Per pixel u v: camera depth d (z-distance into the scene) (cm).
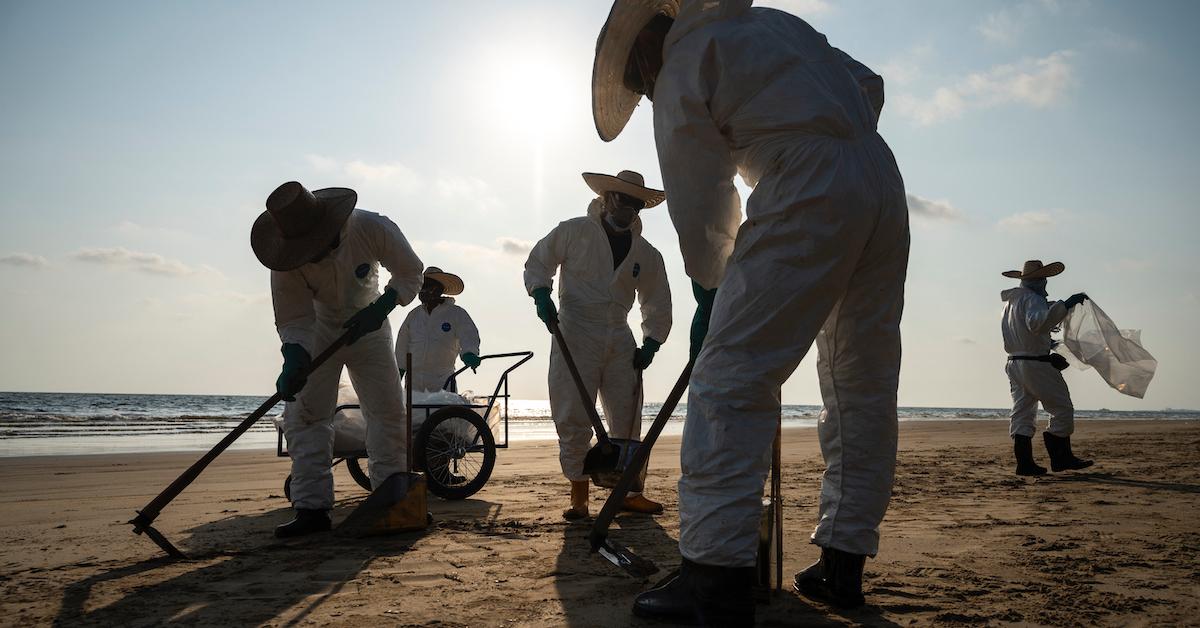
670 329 536
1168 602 256
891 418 254
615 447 441
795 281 223
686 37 237
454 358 697
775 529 273
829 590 254
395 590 282
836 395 256
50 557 350
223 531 425
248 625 240
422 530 412
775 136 227
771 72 227
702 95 229
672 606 231
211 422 2542
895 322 251
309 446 418
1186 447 1082
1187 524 413
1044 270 721
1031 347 705
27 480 722
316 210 392
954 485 612
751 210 233
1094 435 1516
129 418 2694
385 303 424
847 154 226
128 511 509
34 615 253
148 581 299
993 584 280
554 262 511
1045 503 502
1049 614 243
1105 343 691
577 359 495
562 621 239
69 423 2339
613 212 509
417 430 573
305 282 411
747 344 226
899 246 245
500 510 506
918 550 342
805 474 711
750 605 226
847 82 240
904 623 235
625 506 492
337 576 305
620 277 506
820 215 222
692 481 230
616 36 261
